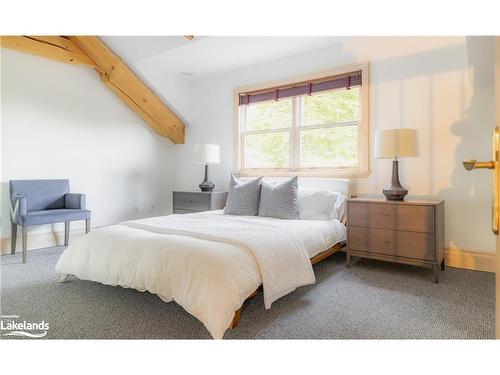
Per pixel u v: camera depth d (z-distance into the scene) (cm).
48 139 386
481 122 283
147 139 498
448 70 297
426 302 213
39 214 319
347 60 354
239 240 197
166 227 241
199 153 430
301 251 221
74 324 182
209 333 172
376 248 282
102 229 246
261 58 403
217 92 470
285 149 412
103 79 427
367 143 341
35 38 358
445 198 300
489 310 199
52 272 280
